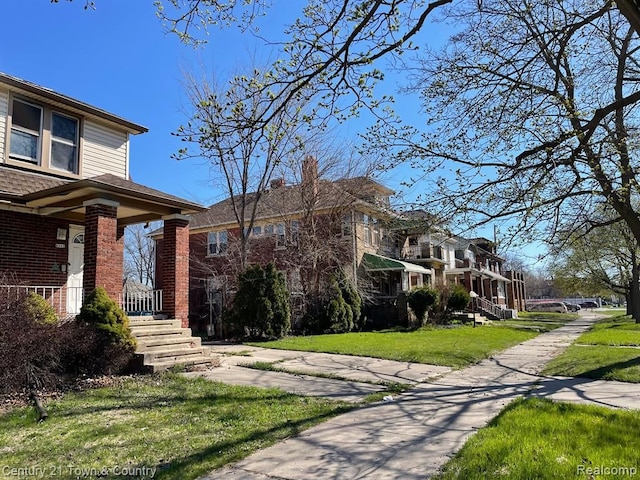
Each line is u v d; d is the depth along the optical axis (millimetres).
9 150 11352
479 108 8602
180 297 11727
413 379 8891
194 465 4320
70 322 8516
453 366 10500
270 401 6895
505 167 8031
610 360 10312
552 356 12297
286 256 22734
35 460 4492
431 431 5402
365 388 8000
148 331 10266
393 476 4051
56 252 11922
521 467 3984
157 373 9039
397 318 24000
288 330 18703
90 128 13250
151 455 4617
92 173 13141
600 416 5676
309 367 10281
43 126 12086
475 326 24891
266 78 5664
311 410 6367
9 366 7156
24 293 8305
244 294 17844
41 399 7016
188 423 5730
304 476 4086
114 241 10148
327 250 21859
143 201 10922
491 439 4840
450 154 8477
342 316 21000
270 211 24203
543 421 5438
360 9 5262
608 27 9414
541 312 51062
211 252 27172
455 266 38875
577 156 7480
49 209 11281
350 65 5613
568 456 4242
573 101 8055
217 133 5641
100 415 6133
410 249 31031
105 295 9258
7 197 10109
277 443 5004
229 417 5984
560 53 7812
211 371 9703
